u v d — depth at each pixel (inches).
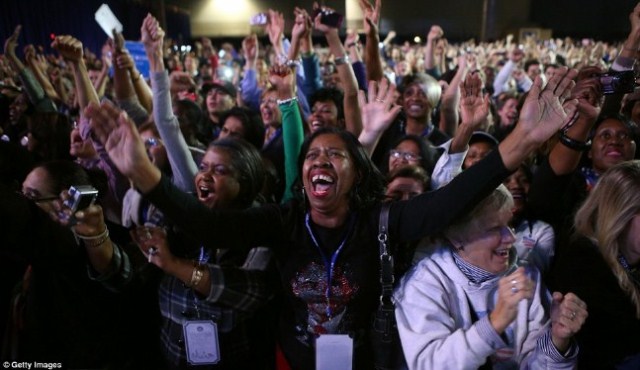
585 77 58.9
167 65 319.0
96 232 46.8
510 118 145.6
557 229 65.4
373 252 47.5
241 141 62.9
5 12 320.2
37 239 43.6
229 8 825.5
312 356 49.1
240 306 50.3
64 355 54.4
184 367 53.0
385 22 869.8
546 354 44.3
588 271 51.1
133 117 99.1
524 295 38.9
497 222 45.3
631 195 47.9
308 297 47.6
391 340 46.2
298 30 115.0
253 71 159.9
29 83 135.8
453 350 41.4
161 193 42.0
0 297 55.1
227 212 46.7
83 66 87.4
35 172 55.5
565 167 58.1
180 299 52.9
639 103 98.5
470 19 848.9
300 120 84.5
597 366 50.6
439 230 44.3
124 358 57.2
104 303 52.8
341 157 47.4
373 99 71.5
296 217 49.6
